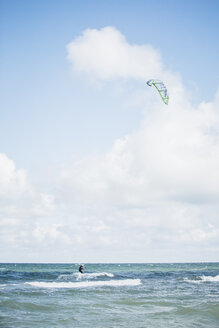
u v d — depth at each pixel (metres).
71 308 16.50
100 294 22.47
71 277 39.34
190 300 19.89
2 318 13.52
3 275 39.88
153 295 22.33
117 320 13.77
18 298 19.41
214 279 40.00
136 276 44.78
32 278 37.28
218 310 15.83
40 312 15.24
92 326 12.54
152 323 13.23
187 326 12.74
